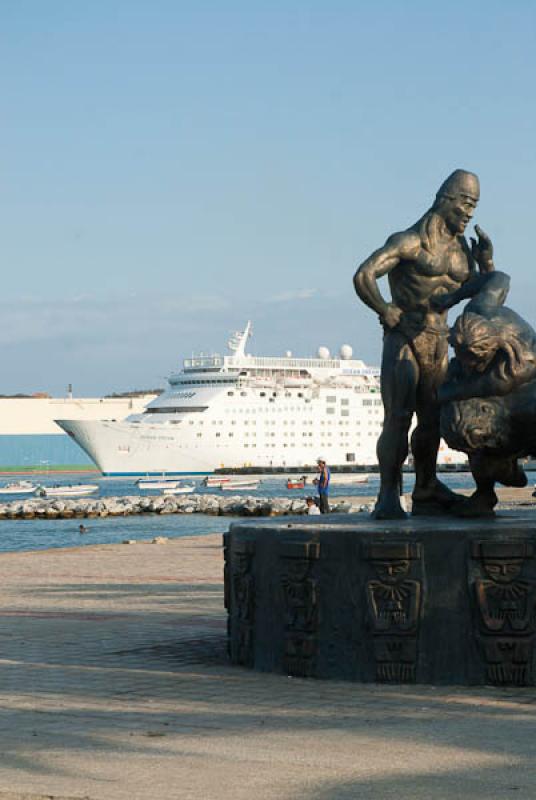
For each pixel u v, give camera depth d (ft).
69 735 23.30
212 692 27.99
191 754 21.58
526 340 30.14
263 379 385.70
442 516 34.68
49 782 19.70
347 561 29.22
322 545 29.58
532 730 23.21
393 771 20.15
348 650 29.22
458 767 20.33
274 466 379.76
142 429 378.73
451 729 23.38
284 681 29.43
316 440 384.27
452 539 28.37
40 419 529.04
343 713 25.18
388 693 27.50
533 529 28.14
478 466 33.12
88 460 533.55
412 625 28.48
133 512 206.28
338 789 19.07
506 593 27.91
